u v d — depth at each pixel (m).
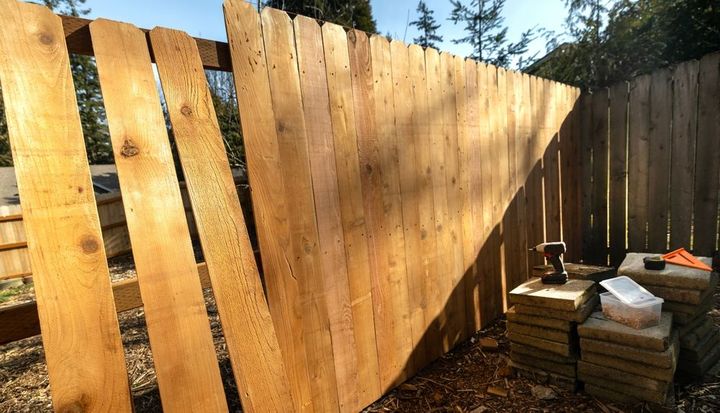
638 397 1.72
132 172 1.13
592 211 3.92
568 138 3.67
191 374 1.14
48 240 0.99
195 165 1.26
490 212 2.75
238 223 1.32
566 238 3.72
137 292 1.15
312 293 1.65
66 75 1.08
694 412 1.71
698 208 3.28
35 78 1.02
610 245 3.85
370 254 1.92
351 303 1.83
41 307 0.96
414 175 2.14
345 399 1.81
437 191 2.30
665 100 3.37
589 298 2.02
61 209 1.02
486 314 2.78
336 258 1.75
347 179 1.79
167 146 1.21
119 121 1.13
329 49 1.70
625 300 1.78
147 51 1.21
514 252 3.03
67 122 1.06
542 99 3.25
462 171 2.48
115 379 1.03
